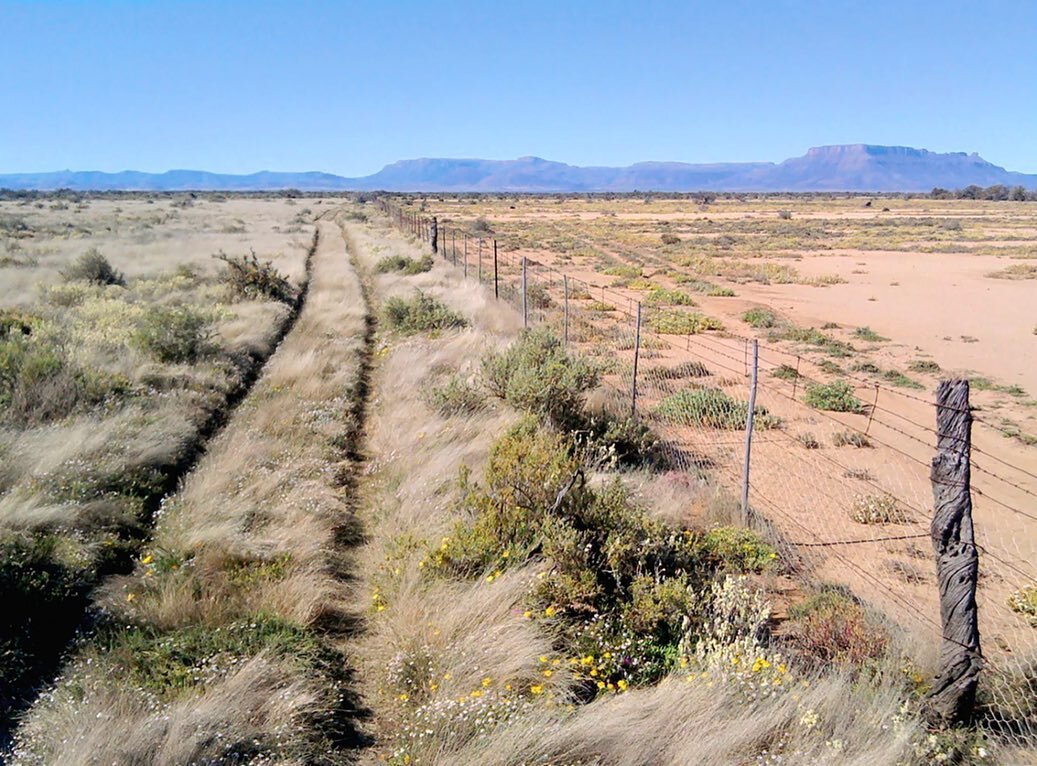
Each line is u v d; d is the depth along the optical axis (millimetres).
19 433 8383
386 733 4414
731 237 55188
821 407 12266
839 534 7379
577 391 9906
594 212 101500
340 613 5762
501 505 6348
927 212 100938
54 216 58562
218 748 3934
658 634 5168
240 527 6691
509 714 4148
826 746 3863
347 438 10016
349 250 39500
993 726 4395
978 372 15336
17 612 5164
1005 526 7730
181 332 13016
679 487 8219
